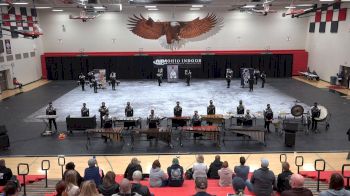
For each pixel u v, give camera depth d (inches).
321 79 1424.7
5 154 617.9
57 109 949.8
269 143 669.9
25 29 1365.7
